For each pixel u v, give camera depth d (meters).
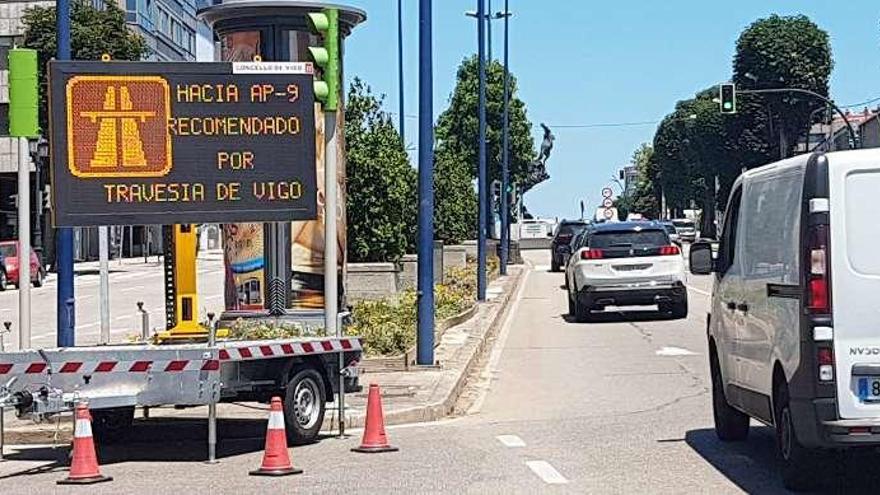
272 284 20.05
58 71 13.82
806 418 9.25
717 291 12.48
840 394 9.07
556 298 39.09
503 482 10.71
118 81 13.98
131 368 11.85
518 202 67.81
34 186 61.00
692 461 11.65
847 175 9.23
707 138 85.19
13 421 14.34
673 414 14.98
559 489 10.36
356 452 12.48
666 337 25.23
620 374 19.38
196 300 16.31
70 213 13.83
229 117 14.34
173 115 14.15
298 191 14.56
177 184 14.15
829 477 10.38
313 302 20.25
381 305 24.33
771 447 12.41
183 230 16.14
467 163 62.09
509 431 13.84
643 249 28.62
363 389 16.53
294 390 12.80
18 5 69.94
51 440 13.67
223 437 13.94
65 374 11.86
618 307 33.25
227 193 14.31
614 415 15.02
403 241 31.25
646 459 11.80
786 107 76.44
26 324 14.47
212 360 11.76
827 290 9.15
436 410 15.07
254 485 10.76
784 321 9.75
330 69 14.77
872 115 75.56
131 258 86.88
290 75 14.57
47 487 10.86
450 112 64.44
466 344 22.72
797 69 75.81
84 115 13.89
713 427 13.81
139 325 29.58
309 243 20.19
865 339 9.09
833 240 9.16
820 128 90.00
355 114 31.52
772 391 10.24
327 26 14.73
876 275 9.12
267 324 19.08
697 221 96.75
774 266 10.18
